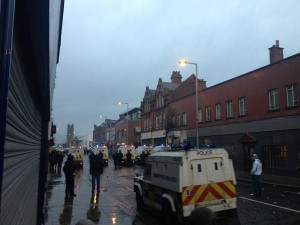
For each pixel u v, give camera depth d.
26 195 4.29
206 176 10.03
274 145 28.69
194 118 44.19
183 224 9.88
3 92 1.73
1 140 1.71
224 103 37.16
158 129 62.31
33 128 5.44
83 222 2.55
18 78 2.94
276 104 28.88
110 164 50.66
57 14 4.56
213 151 10.31
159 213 11.44
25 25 2.61
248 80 32.75
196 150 10.13
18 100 3.05
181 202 9.65
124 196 16.64
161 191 10.98
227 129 36.22
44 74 3.96
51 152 32.53
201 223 2.53
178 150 10.63
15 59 2.66
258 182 16.48
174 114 49.97
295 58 26.67
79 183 22.62
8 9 1.74
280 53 36.09
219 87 38.22
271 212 12.17
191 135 44.66
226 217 10.23
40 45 2.93
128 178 26.55
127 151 44.66
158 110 63.06
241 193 17.45
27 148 4.39
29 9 2.27
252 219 11.04
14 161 2.97
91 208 13.19
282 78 28.03
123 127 88.75
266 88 30.02
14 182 2.97
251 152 31.83
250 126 32.09
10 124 2.63
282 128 27.72
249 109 32.47
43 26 2.53
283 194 17.05
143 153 40.47
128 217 11.64
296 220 10.84
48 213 12.07
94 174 17.05
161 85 63.03
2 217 2.27
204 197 9.86
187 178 9.80
